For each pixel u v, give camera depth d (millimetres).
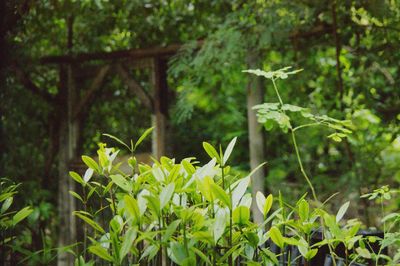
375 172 4250
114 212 1465
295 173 4430
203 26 4719
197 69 4180
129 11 4715
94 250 1239
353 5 3732
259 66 4117
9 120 4516
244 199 1362
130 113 5355
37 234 4906
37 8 4023
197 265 1317
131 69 4914
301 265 1711
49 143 5238
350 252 1893
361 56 4000
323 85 4258
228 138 6121
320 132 4344
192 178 1310
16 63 4277
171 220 1327
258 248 1360
